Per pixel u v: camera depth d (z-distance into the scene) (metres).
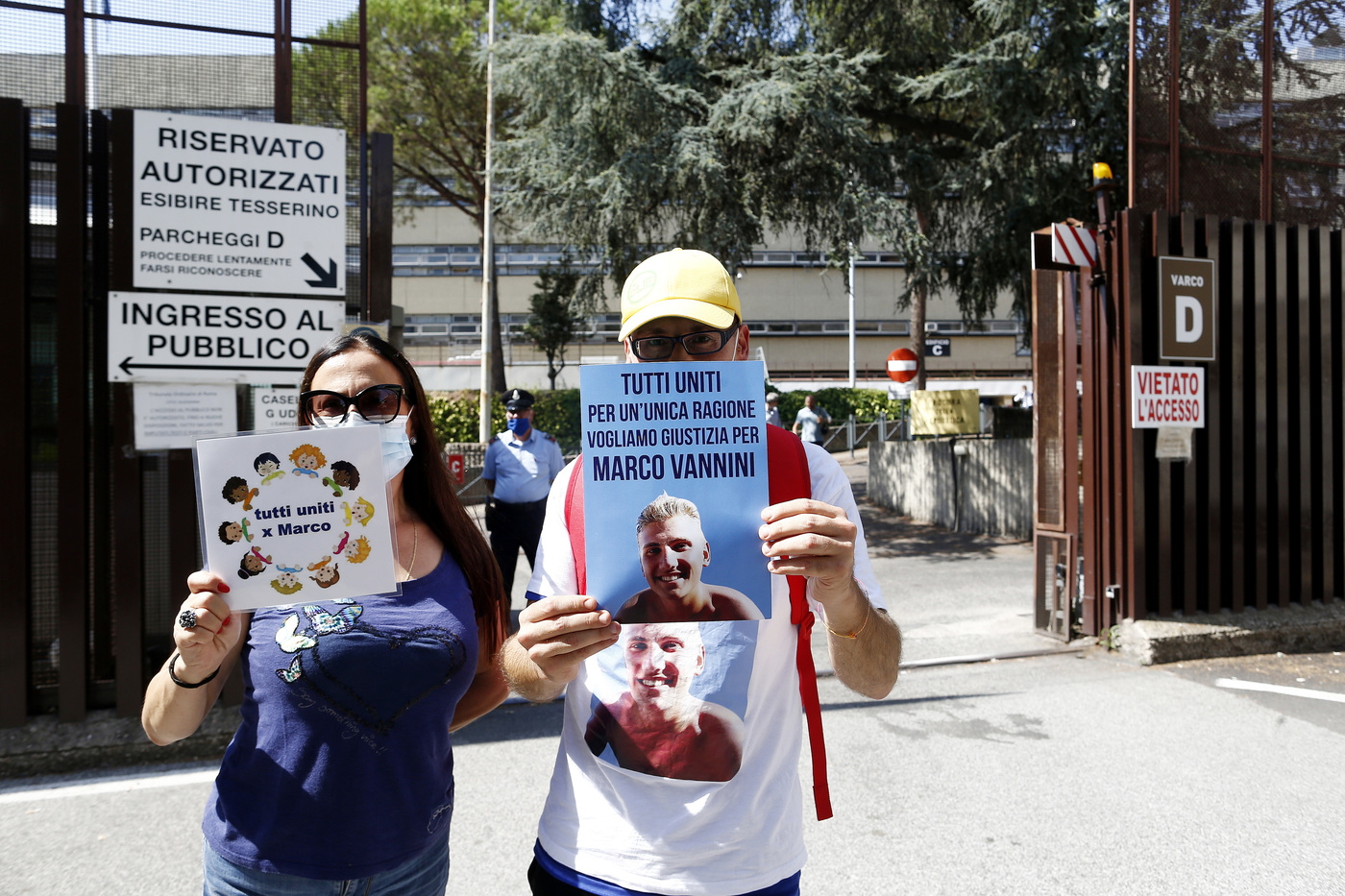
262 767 1.57
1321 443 6.64
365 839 1.57
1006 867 3.22
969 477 12.41
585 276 16.23
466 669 1.71
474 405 22.73
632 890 1.45
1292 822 3.56
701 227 11.98
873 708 5.00
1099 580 6.24
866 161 12.12
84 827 3.62
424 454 1.87
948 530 12.68
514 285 36.88
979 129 13.14
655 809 1.46
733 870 1.45
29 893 3.11
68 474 4.46
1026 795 3.83
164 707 1.56
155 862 3.33
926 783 3.97
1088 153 12.55
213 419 4.70
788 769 1.56
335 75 5.01
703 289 1.64
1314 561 6.66
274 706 1.58
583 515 1.54
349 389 1.77
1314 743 4.41
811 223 12.96
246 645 1.63
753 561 1.45
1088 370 6.25
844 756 4.29
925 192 13.77
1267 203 6.64
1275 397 6.40
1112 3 11.84
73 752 4.24
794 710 1.58
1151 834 3.47
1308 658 5.96
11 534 4.39
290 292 4.82
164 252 4.61
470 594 1.82
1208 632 5.92
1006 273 14.17
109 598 4.68
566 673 1.42
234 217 4.73
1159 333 5.95
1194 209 6.34
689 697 1.45
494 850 3.40
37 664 4.54
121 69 4.70
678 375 1.46
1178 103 6.29
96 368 4.62
